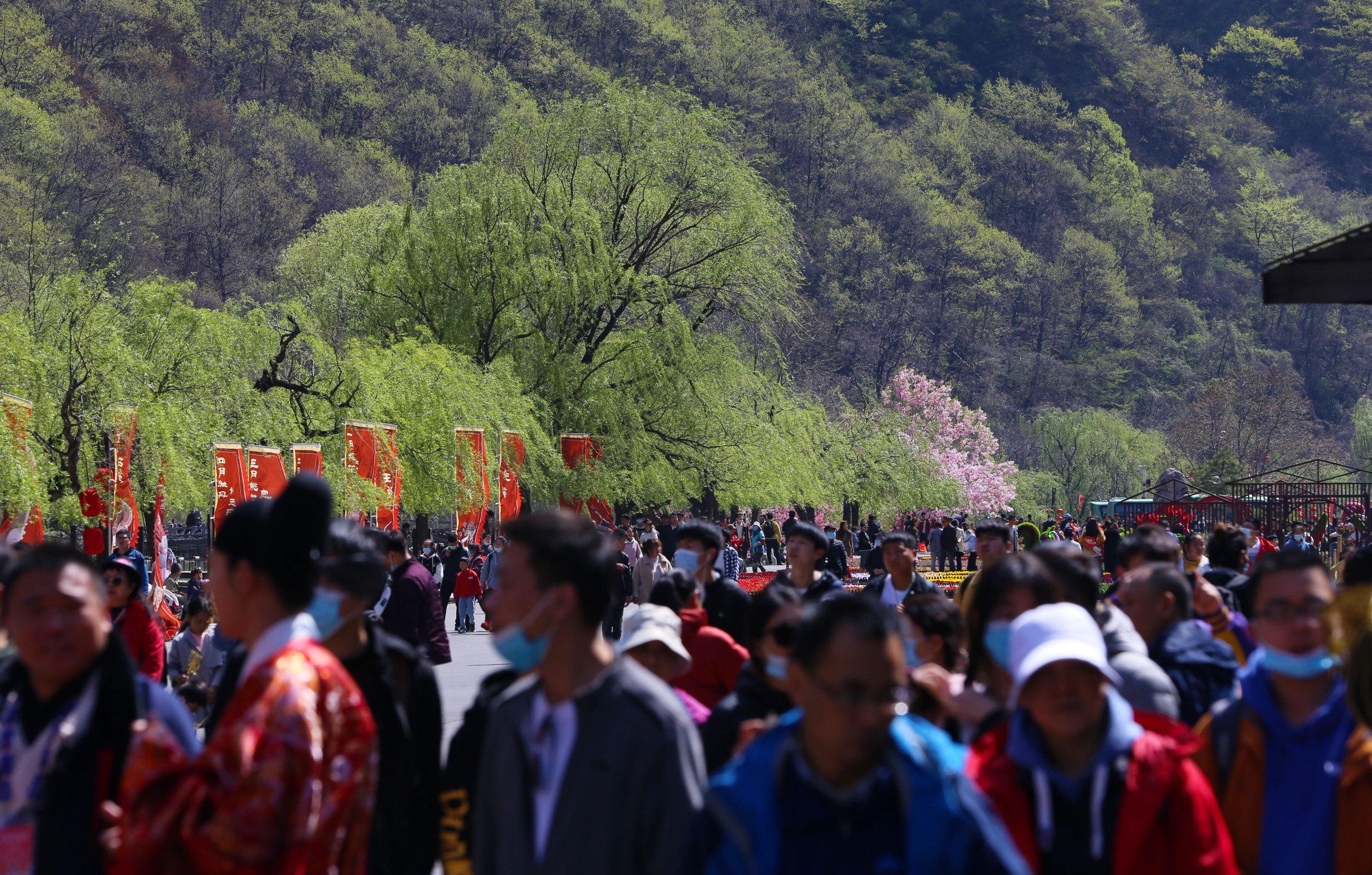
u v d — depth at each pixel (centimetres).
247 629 505
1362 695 494
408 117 15612
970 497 8850
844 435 6347
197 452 3148
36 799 509
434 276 4341
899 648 410
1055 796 479
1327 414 17662
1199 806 471
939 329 16088
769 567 6341
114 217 10669
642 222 4941
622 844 481
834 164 17588
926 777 405
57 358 2928
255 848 421
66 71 12450
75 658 516
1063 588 654
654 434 4822
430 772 630
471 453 3697
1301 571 552
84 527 2959
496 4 18538
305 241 5228
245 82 15262
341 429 3534
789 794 416
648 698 495
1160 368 17338
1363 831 526
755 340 5741
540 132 4772
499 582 508
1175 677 700
